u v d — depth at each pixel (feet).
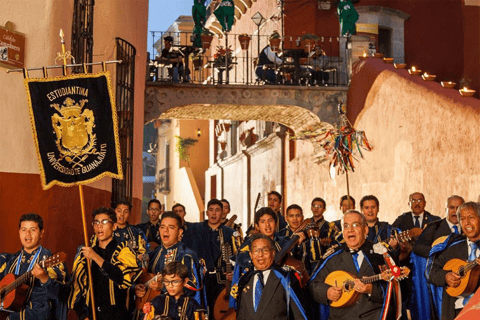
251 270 24.80
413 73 58.90
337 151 39.81
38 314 25.09
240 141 114.11
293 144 89.97
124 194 49.57
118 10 51.90
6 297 24.58
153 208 44.04
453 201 29.84
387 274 22.66
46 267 24.48
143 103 64.69
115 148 28.43
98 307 27.04
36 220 25.79
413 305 30.91
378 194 62.23
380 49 84.69
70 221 38.99
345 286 23.47
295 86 71.00
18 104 35.73
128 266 27.25
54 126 28.40
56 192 37.06
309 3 81.76
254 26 100.83
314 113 71.10
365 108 65.87
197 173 153.69
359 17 82.79
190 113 76.38
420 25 84.53
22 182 35.58
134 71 53.47
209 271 35.81
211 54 131.75
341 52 76.02
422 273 30.66
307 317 23.40
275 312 23.41
